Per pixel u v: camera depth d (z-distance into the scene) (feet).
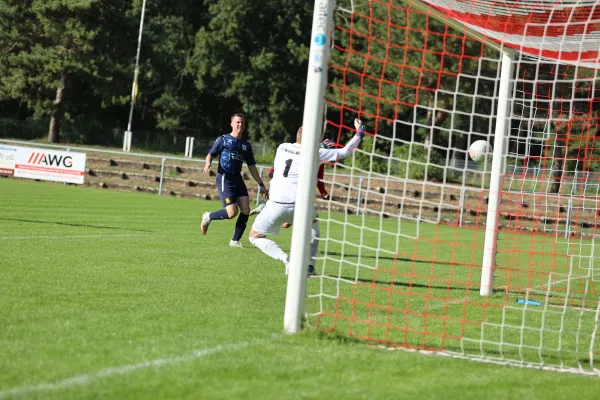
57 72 213.25
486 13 31.91
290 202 39.70
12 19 207.00
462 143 178.50
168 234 59.31
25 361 20.85
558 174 98.68
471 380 22.06
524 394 20.95
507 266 59.82
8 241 47.29
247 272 41.55
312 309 32.27
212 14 258.57
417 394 20.13
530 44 36.24
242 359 22.39
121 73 215.31
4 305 27.91
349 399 19.22
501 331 28.32
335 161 30.76
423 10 31.96
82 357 21.56
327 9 25.96
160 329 25.66
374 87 158.61
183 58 256.32
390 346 26.07
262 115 260.21
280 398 18.90
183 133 276.41
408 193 124.16
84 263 40.19
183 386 19.38
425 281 44.55
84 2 201.26
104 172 134.82
